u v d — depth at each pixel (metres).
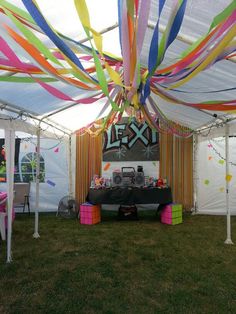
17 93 3.05
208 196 6.15
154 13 1.99
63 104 3.96
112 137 6.51
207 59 1.64
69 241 4.04
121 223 5.25
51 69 1.72
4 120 3.28
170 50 2.45
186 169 6.35
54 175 6.50
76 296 2.43
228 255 3.44
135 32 1.48
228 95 3.17
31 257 3.38
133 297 2.41
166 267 3.07
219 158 6.16
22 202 6.10
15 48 1.83
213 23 1.42
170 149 6.42
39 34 1.96
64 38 1.75
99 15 2.15
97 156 6.54
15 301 2.35
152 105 3.79
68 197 6.03
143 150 6.46
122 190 5.31
